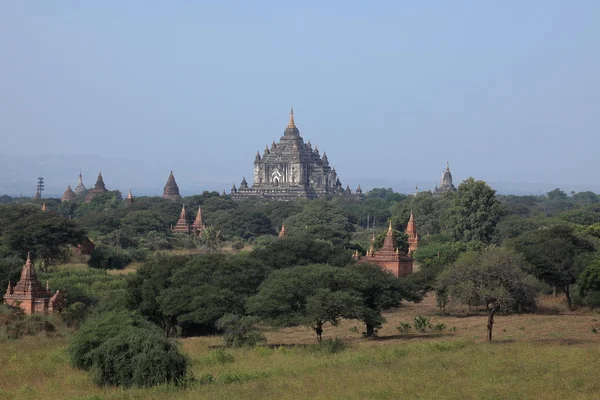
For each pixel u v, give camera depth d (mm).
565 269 117500
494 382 57219
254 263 100938
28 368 69938
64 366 70875
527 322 100938
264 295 87188
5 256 155625
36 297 107500
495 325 99000
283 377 62094
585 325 96188
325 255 125375
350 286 89938
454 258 163250
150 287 96812
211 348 83812
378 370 63125
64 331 94375
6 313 102500
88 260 172625
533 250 117562
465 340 82250
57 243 160875
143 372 62750
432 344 78188
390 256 153125
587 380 57188
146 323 73688
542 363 64062
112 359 63938
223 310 89312
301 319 85062
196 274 96062
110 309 101000
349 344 82375
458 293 89250
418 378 58938
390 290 97438
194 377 63844
